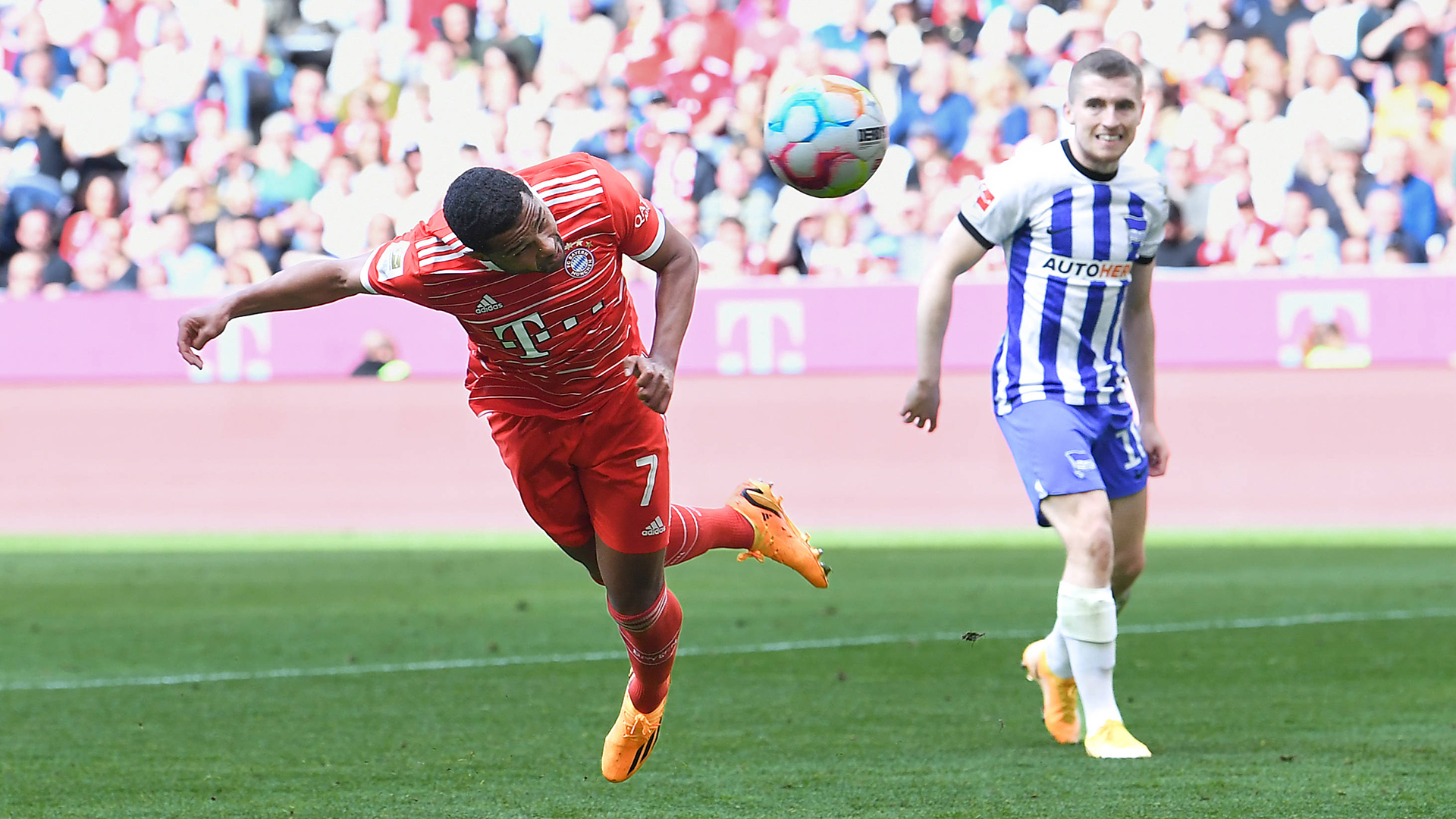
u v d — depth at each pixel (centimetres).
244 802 1394
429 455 4488
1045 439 1595
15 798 1420
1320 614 2584
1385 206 4825
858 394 4406
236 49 5459
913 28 5200
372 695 1997
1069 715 1644
